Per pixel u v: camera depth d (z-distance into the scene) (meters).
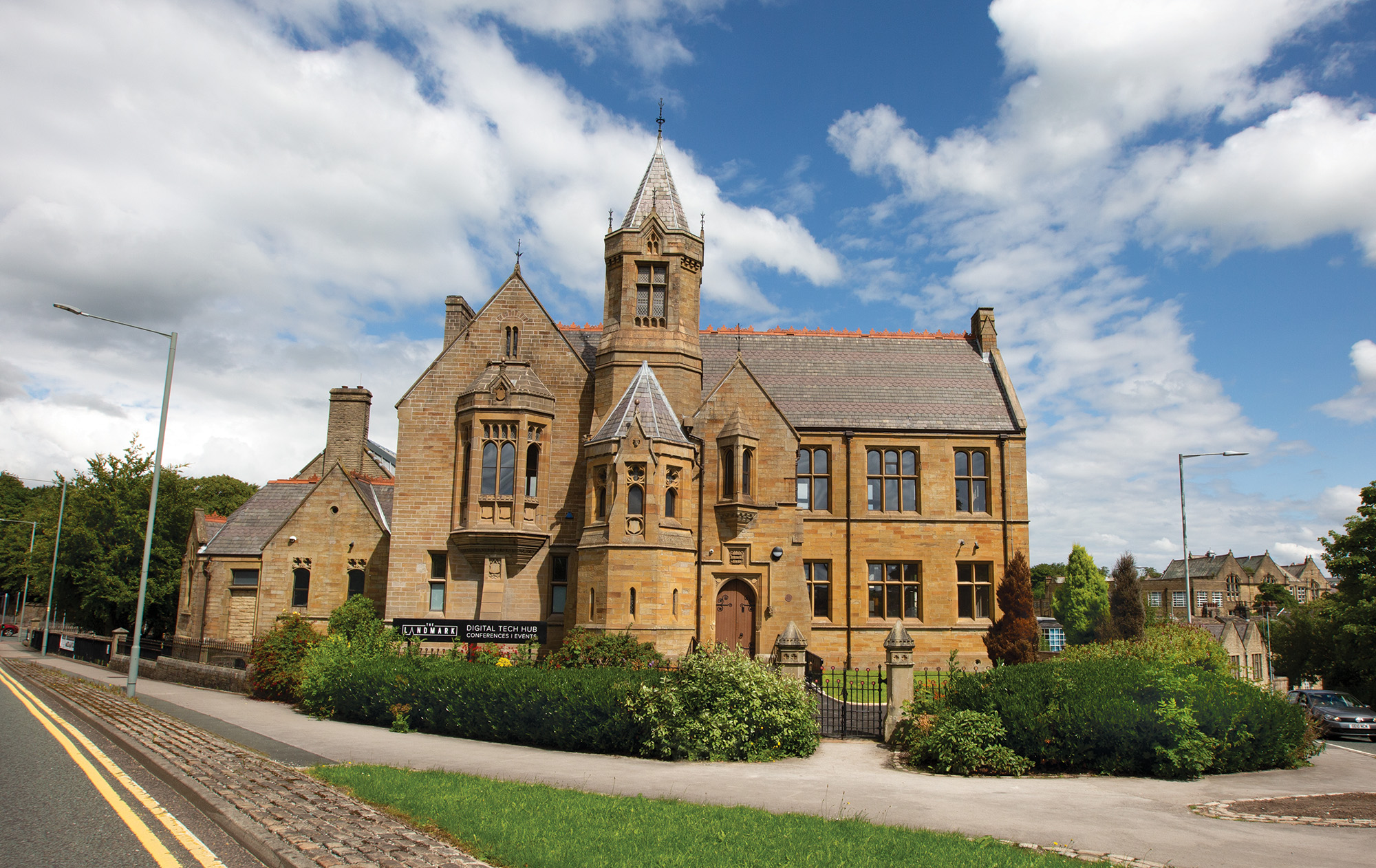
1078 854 9.99
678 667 18.45
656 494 25.50
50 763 13.45
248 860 8.38
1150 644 22.55
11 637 71.38
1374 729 25.42
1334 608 40.56
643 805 11.15
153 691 26.38
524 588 28.03
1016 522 34.47
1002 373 37.19
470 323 30.19
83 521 43.38
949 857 9.11
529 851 8.53
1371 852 10.38
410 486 29.08
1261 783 15.34
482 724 17.97
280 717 20.86
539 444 29.00
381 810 10.32
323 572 32.22
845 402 35.81
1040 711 16.03
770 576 27.39
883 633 33.56
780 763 16.00
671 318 29.39
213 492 67.12
